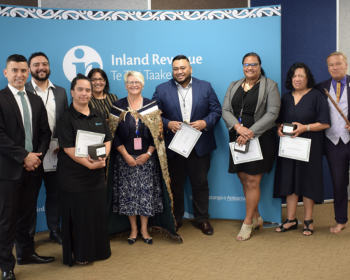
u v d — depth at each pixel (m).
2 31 2.94
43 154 2.34
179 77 2.84
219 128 3.22
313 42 3.79
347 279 2.15
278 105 2.79
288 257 2.51
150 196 2.72
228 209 3.29
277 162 3.06
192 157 2.98
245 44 3.08
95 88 2.95
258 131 2.74
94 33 3.13
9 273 2.20
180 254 2.61
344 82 2.92
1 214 2.17
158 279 2.21
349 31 3.83
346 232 3.00
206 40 3.13
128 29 3.15
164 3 3.71
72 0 3.61
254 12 3.04
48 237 3.09
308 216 3.00
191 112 2.93
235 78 3.13
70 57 3.11
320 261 2.43
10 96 2.19
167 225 2.91
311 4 3.74
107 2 3.65
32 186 2.33
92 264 2.46
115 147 2.69
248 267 2.36
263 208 3.21
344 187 2.96
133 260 2.51
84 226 2.35
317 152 2.88
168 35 3.15
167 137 3.00
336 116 2.92
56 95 2.80
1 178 2.15
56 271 2.36
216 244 2.80
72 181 2.31
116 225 2.95
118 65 3.17
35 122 2.29
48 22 3.05
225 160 3.24
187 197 3.32
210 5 3.76
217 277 2.22
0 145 2.10
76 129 2.29
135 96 2.72
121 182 2.74
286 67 3.79
